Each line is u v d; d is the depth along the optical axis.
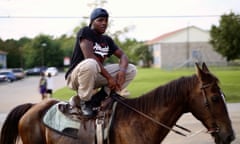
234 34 60.47
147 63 94.75
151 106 4.43
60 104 5.02
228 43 61.06
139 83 32.22
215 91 4.13
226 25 60.56
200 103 4.19
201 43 85.06
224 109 4.12
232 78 36.25
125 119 4.43
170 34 88.50
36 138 5.07
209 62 80.50
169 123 4.41
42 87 22.89
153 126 4.37
